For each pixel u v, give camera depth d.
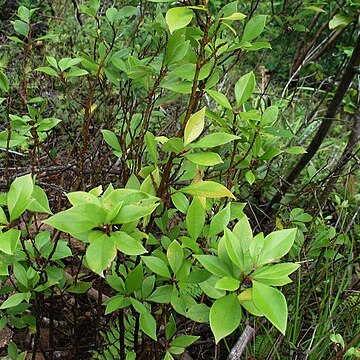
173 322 1.52
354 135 2.76
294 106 3.88
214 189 1.26
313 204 2.85
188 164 1.61
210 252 1.48
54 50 3.33
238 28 3.15
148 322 1.32
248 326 1.77
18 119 1.70
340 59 5.25
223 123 1.76
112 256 1.01
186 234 1.78
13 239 1.05
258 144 1.85
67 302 1.99
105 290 2.22
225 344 2.06
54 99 2.95
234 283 1.04
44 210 1.15
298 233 2.28
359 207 2.45
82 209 1.05
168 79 1.77
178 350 1.50
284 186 2.95
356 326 2.19
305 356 1.87
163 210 1.49
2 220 1.11
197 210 1.35
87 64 1.98
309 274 2.23
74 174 2.40
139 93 2.87
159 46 1.92
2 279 1.61
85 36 3.31
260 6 4.35
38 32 3.78
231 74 3.72
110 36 2.89
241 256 1.08
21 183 1.13
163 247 1.53
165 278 1.43
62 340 2.03
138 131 2.17
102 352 1.88
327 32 5.05
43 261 1.50
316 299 2.28
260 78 4.29
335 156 3.47
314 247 2.32
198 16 1.57
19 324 1.67
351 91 3.91
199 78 1.52
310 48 4.05
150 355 1.67
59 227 1.01
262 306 0.98
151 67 1.77
